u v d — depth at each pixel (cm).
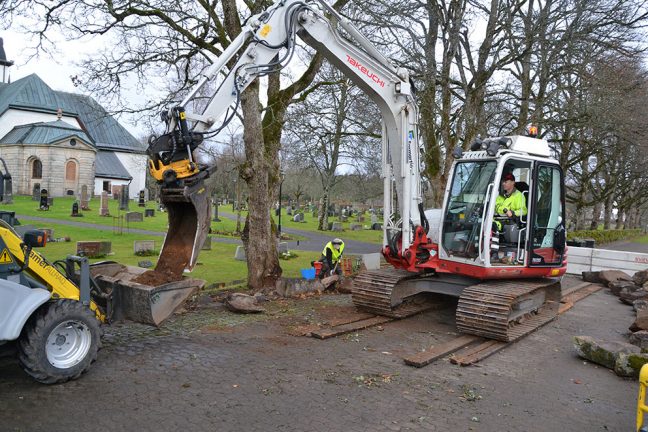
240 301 836
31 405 448
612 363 634
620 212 4419
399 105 804
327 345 679
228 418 443
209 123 629
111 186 5153
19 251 500
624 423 475
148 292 578
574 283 1405
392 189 838
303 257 1745
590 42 1388
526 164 804
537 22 1443
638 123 1509
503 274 783
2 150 4438
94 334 524
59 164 4359
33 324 479
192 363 577
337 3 1100
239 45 664
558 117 1680
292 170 4047
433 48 1559
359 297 840
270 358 611
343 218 4184
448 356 657
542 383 577
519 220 798
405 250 803
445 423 455
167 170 575
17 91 4812
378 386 538
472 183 809
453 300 986
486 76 1570
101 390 489
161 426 421
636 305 1027
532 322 839
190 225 652
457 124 1564
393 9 1180
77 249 1381
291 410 466
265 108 1110
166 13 1122
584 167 2781
